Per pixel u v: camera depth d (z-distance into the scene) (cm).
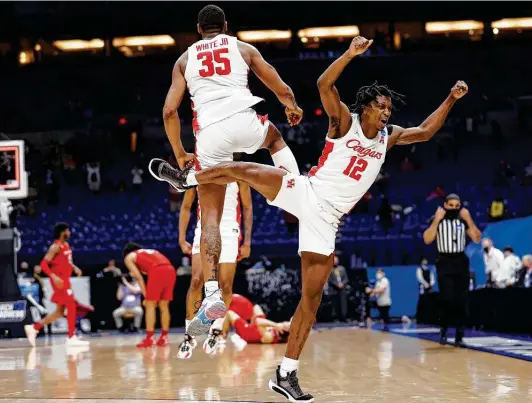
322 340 923
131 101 2325
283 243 1864
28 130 2294
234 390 440
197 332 394
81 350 854
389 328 1219
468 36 2373
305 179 383
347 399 387
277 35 2362
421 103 2248
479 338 850
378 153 371
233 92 414
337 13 2292
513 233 1329
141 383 486
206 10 428
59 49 2486
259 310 923
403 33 2355
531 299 843
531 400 372
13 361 702
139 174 2117
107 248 1959
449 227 746
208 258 402
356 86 2269
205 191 416
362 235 1878
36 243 2000
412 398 386
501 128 2173
